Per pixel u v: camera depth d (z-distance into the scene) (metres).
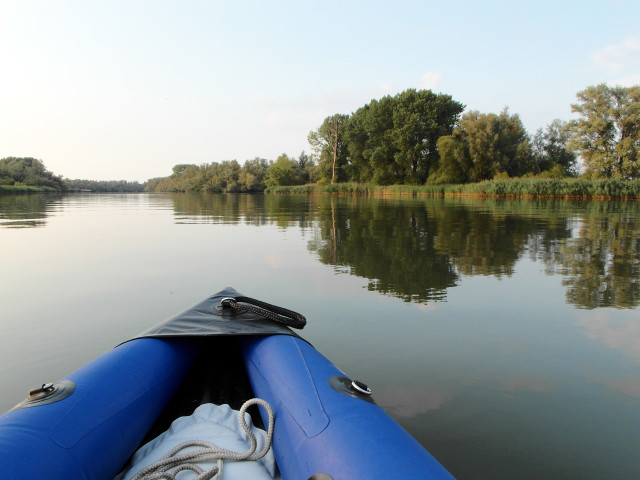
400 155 43.75
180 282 5.11
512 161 42.34
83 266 6.02
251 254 7.01
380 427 1.42
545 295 4.57
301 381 1.78
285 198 38.50
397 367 2.86
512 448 2.00
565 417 2.28
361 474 1.19
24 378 2.64
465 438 2.08
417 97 42.69
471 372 2.79
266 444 1.57
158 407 1.92
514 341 3.31
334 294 4.59
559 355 3.07
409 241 8.45
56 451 1.31
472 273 5.59
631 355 3.07
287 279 5.26
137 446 1.71
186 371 2.31
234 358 2.61
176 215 15.80
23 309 4.04
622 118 34.12
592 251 7.30
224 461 1.55
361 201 29.52
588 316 3.89
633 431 2.15
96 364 1.87
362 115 49.66
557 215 15.12
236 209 20.14
